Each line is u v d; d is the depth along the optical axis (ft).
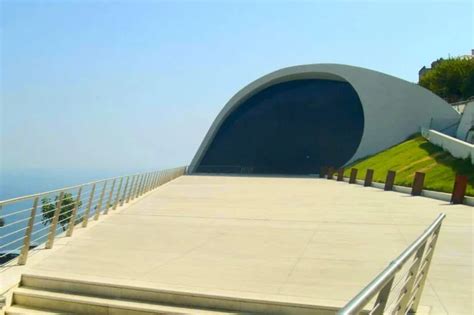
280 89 158.71
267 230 39.63
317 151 147.13
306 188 83.41
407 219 43.68
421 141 109.81
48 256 30.94
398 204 55.47
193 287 23.00
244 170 151.74
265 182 102.37
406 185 74.43
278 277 24.85
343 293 21.75
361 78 140.56
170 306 22.08
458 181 55.72
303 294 21.66
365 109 139.54
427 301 20.51
